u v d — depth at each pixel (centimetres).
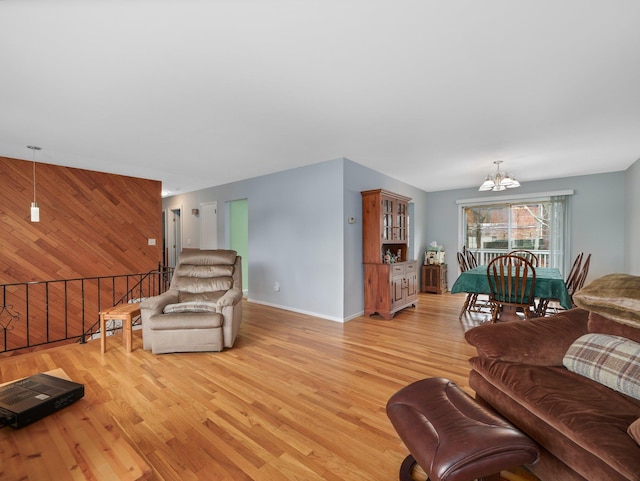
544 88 216
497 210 592
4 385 149
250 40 163
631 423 106
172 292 332
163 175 496
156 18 145
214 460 148
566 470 113
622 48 170
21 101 230
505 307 396
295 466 145
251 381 228
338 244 398
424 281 627
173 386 220
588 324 163
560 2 137
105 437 120
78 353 284
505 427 110
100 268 465
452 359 271
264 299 496
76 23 147
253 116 263
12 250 388
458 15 146
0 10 136
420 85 213
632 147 348
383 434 168
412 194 601
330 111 255
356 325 379
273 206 481
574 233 500
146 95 224
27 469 103
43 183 412
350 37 162
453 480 94
